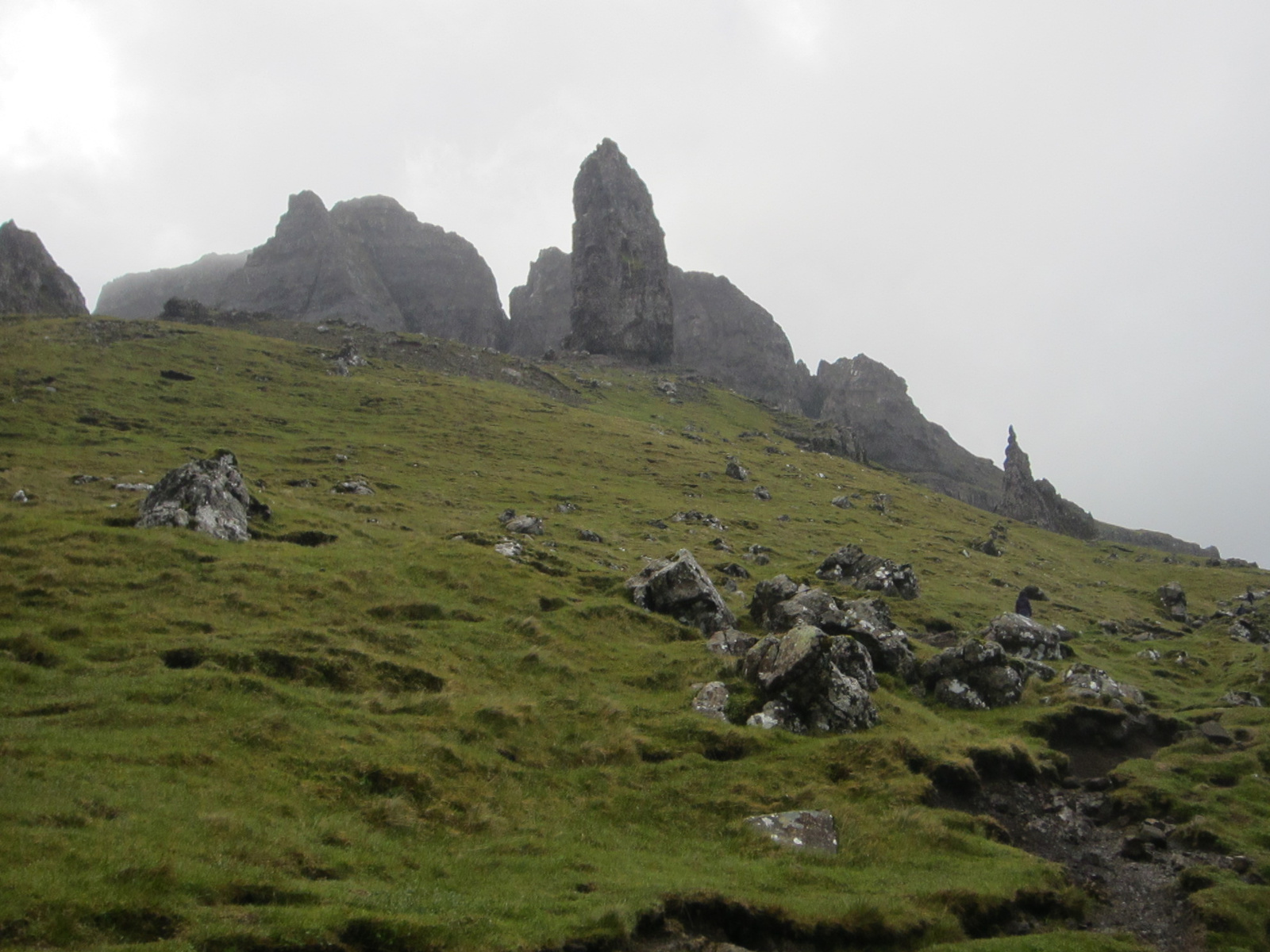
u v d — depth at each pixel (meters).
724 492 100.88
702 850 21.36
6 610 26.62
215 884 13.97
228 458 44.78
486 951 14.02
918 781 26.06
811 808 23.77
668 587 40.28
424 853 18.05
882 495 118.31
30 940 11.27
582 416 137.25
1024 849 24.86
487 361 173.88
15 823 14.17
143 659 24.42
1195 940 20.52
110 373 104.50
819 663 30.25
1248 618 68.50
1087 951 19.05
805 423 194.38
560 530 62.91
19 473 51.12
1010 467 178.50
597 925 15.84
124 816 15.51
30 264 173.25
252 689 23.44
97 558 31.88
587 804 22.73
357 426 104.12
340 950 13.18
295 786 19.11
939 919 19.38
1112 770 31.09
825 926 18.16
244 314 184.50
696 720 28.16
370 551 39.47
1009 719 33.81
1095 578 97.50
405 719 24.20
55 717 19.88
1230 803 28.17
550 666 31.00
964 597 63.50
